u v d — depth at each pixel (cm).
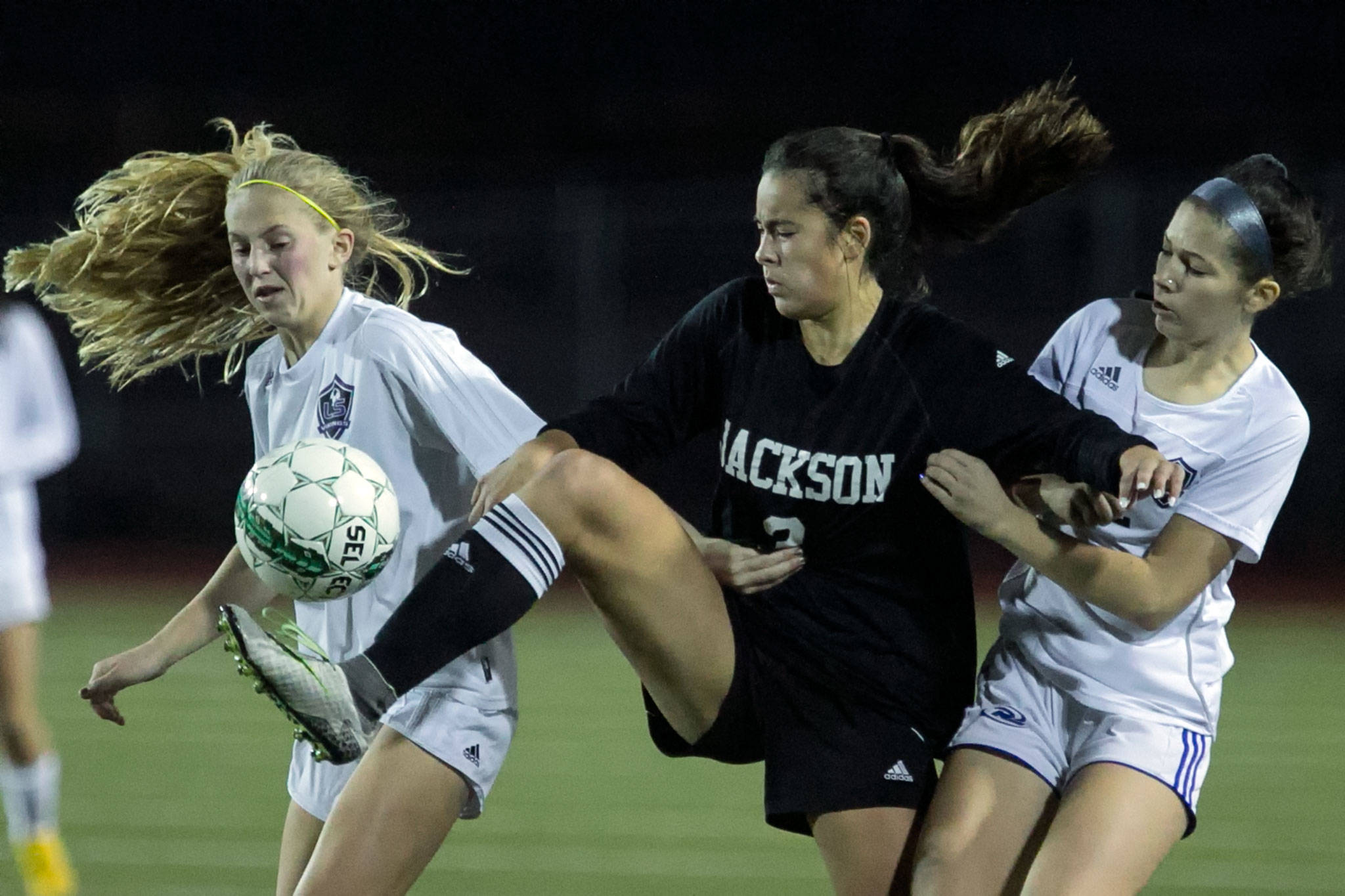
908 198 1170
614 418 1212
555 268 6066
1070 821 1090
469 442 1210
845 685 1175
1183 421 1170
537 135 7062
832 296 1139
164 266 1373
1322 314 5425
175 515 6047
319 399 1251
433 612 1039
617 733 2834
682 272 5975
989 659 1241
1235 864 1934
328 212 1254
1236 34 6594
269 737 2800
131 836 2059
